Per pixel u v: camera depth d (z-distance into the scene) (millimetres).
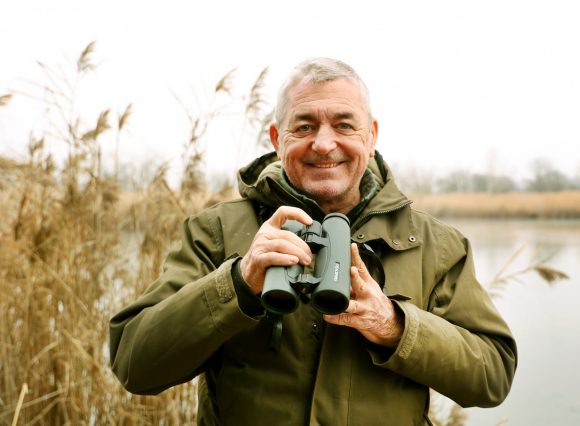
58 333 2693
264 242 1140
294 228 1205
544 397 3492
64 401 2561
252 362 1328
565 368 3896
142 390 1335
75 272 2773
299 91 1390
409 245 1409
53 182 2910
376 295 1201
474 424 3195
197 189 2846
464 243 1507
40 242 2688
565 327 4730
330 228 1197
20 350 2758
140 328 1293
